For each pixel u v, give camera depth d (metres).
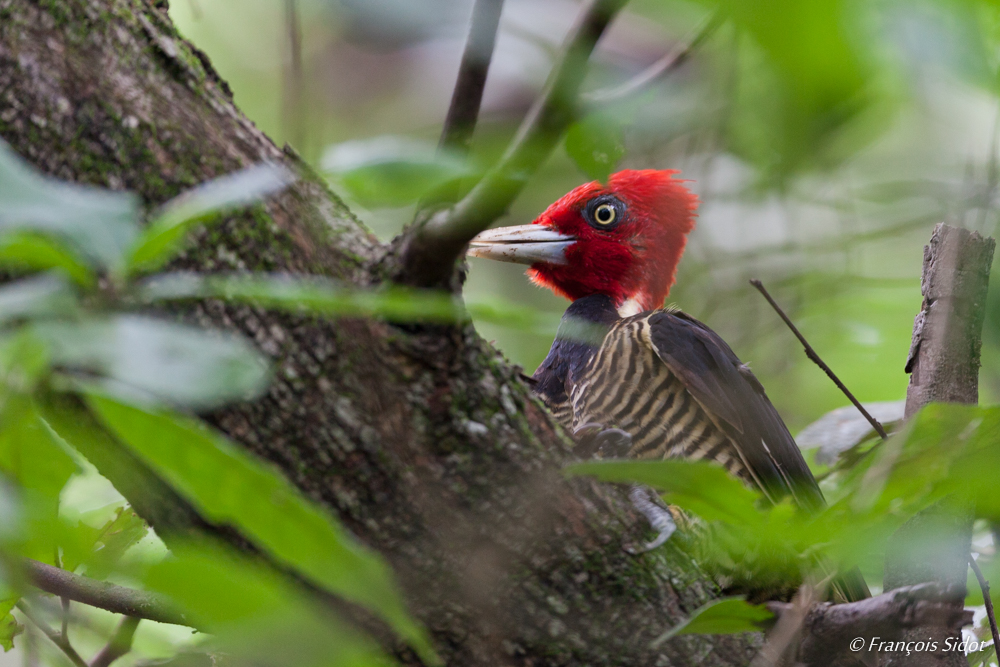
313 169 2.14
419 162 1.99
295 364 3.54
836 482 7.04
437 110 8.05
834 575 3.26
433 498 3.76
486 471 3.85
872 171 9.13
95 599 4.26
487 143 2.82
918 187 8.98
